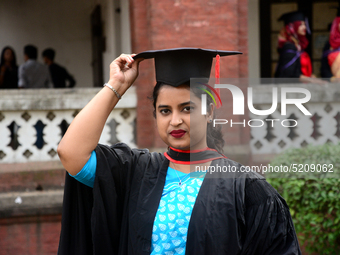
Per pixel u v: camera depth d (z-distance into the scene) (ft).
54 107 15.17
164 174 6.16
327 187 10.97
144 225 5.82
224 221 5.59
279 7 22.41
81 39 26.63
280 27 22.50
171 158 6.28
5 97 14.97
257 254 5.77
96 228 6.08
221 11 15.85
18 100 14.98
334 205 11.30
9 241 14.44
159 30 15.60
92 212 6.08
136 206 6.04
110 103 6.17
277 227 5.76
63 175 15.25
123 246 6.09
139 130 15.67
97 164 6.10
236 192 5.78
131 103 15.72
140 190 6.14
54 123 15.46
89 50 26.76
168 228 5.73
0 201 14.34
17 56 25.72
